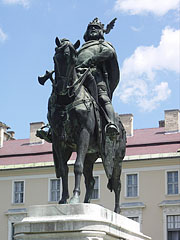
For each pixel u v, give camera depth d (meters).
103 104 8.99
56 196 39.44
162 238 36.72
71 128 8.33
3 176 40.59
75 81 8.45
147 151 38.84
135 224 8.90
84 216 7.39
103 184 38.06
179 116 41.44
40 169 39.91
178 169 37.31
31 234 7.52
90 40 9.69
